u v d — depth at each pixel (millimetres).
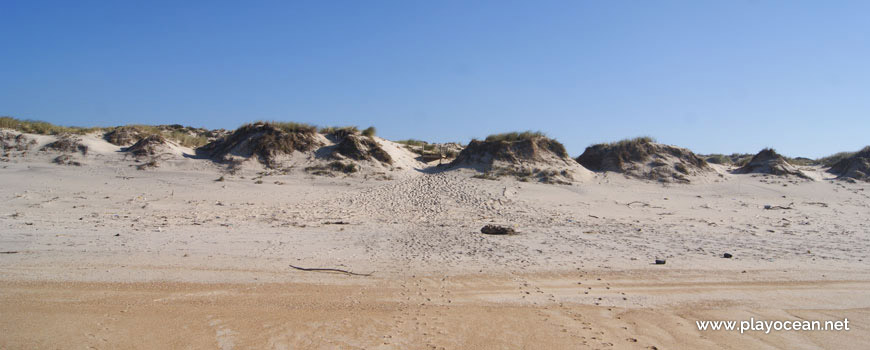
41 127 30641
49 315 7566
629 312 8180
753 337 7219
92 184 22484
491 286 9422
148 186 22781
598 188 26375
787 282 9891
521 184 26297
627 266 10977
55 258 10656
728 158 42188
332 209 19953
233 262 10758
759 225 17531
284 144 29453
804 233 15766
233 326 7320
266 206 20031
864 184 27797
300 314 7863
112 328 7160
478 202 21984
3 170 23859
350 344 6770
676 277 10172
